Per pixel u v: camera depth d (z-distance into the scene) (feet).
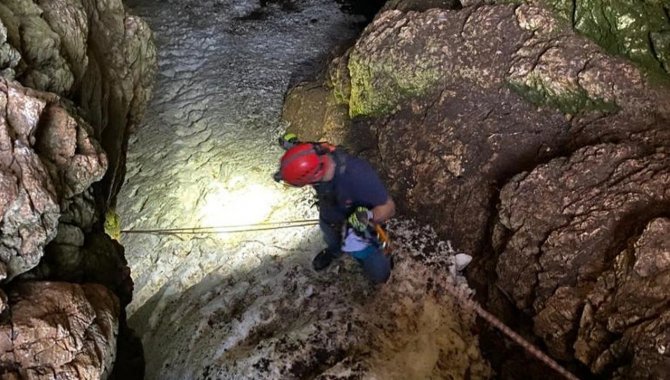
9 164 9.07
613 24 15.51
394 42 18.85
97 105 15.85
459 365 14.44
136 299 18.21
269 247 18.29
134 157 22.06
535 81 16.20
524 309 13.76
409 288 15.80
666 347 10.02
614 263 11.80
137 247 19.53
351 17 29.01
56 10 13.60
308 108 22.48
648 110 14.75
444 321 15.24
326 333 14.84
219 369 14.66
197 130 23.12
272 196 20.38
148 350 16.49
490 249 15.74
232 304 16.49
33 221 9.41
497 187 16.07
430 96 18.16
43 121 10.35
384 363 14.15
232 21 28.12
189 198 20.83
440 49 18.07
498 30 17.43
